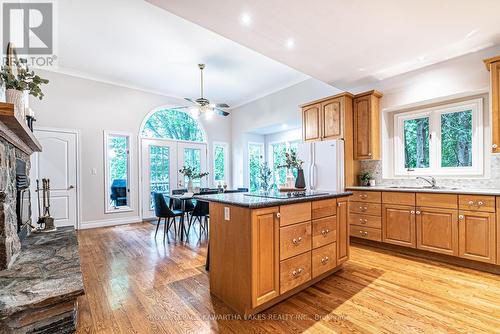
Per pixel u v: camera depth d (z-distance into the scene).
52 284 1.63
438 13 2.23
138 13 2.93
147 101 5.70
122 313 1.91
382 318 1.81
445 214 2.87
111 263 2.96
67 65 4.46
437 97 3.30
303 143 4.12
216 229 2.16
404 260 3.02
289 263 2.05
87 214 4.91
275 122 5.73
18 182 2.47
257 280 1.82
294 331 1.68
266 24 2.40
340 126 3.84
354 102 3.94
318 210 2.36
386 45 2.81
